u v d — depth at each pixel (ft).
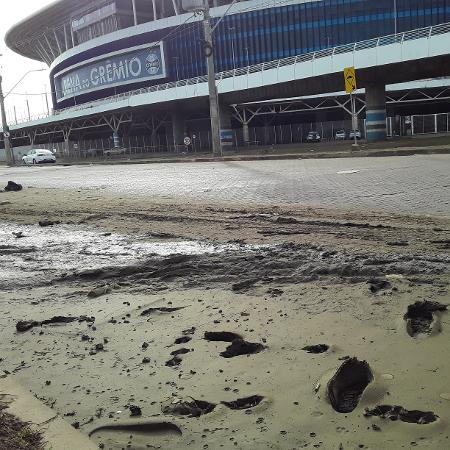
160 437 8.00
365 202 31.37
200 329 12.31
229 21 227.20
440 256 17.43
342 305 13.20
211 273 17.28
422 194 33.01
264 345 11.07
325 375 9.46
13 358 11.34
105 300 15.20
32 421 8.38
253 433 7.84
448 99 183.52
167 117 206.39
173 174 68.64
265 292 14.79
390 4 215.92
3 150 322.75
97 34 279.28
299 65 133.80
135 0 250.16
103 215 32.65
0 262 21.29
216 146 109.70
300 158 90.07
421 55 113.80
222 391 9.21
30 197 47.26
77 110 214.28
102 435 8.11
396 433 7.59
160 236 24.58
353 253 18.48
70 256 21.63
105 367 10.55
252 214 29.19
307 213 28.48
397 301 13.21
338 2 217.97
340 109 203.00
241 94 151.23
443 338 10.89
